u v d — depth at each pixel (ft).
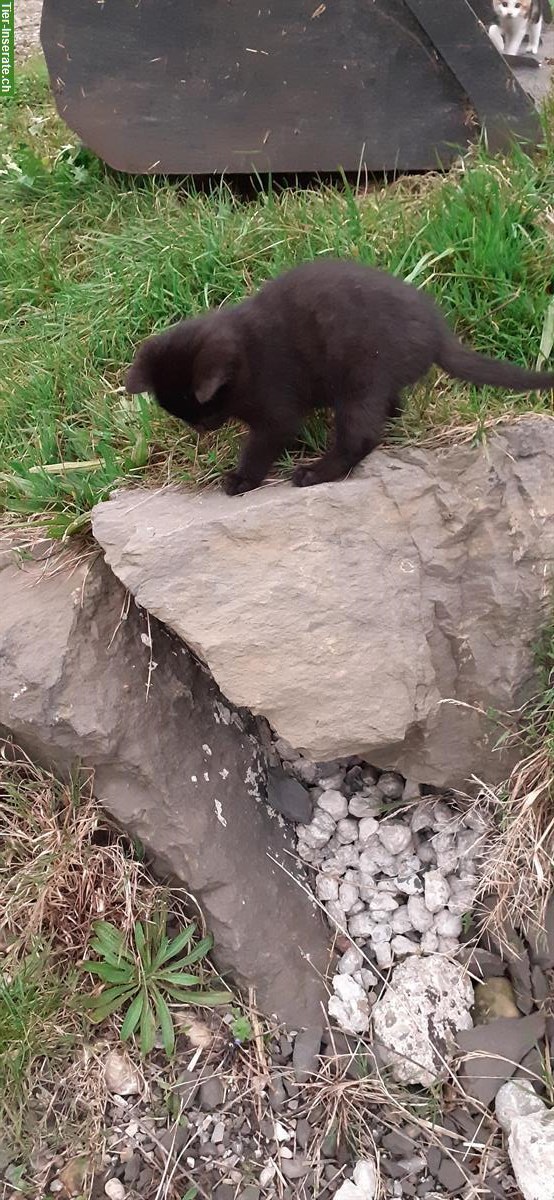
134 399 2.75
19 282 3.34
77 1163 2.06
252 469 2.38
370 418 2.23
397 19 3.09
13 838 2.31
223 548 2.13
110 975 2.22
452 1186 2.05
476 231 2.79
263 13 3.12
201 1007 2.29
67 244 3.51
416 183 3.29
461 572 2.27
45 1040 2.13
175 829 2.29
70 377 2.87
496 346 2.68
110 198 3.58
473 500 2.28
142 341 2.94
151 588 2.10
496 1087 2.14
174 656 2.45
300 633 2.08
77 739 2.23
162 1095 2.18
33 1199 2.02
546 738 2.25
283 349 2.26
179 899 2.35
